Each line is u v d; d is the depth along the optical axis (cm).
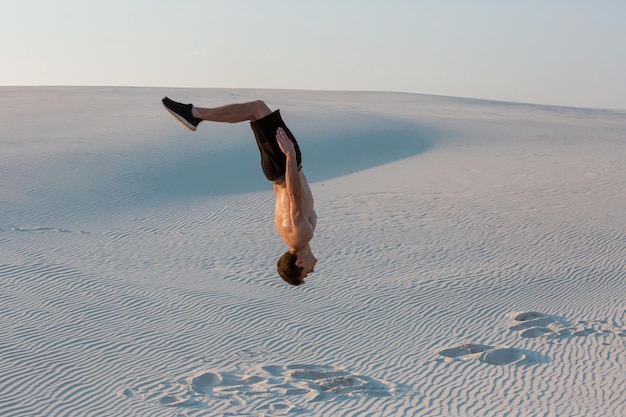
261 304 1977
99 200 3016
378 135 5159
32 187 3075
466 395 1446
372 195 3259
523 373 1565
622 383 1502
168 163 3706
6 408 1326
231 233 2648
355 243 2509
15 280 2016
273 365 1595
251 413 1324
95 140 4150
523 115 8388
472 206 3012
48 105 6122
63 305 1872
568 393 1454
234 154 4078
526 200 3120
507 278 2197
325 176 3869
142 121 5088
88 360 1562
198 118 659
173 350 1650
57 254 2289
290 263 657
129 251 2392
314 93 10906
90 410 1333
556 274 2233
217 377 1500
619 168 3962
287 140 626
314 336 1778
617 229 2658
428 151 4803
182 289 2058
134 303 1925
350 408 1362
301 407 1360
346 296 2053
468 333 1816
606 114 10169
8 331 1681
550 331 1803
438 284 2145
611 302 2022
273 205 3086
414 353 1688
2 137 4091
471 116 7350
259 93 10206
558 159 4388
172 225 2739
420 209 2969
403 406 1381
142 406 1350
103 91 8862
